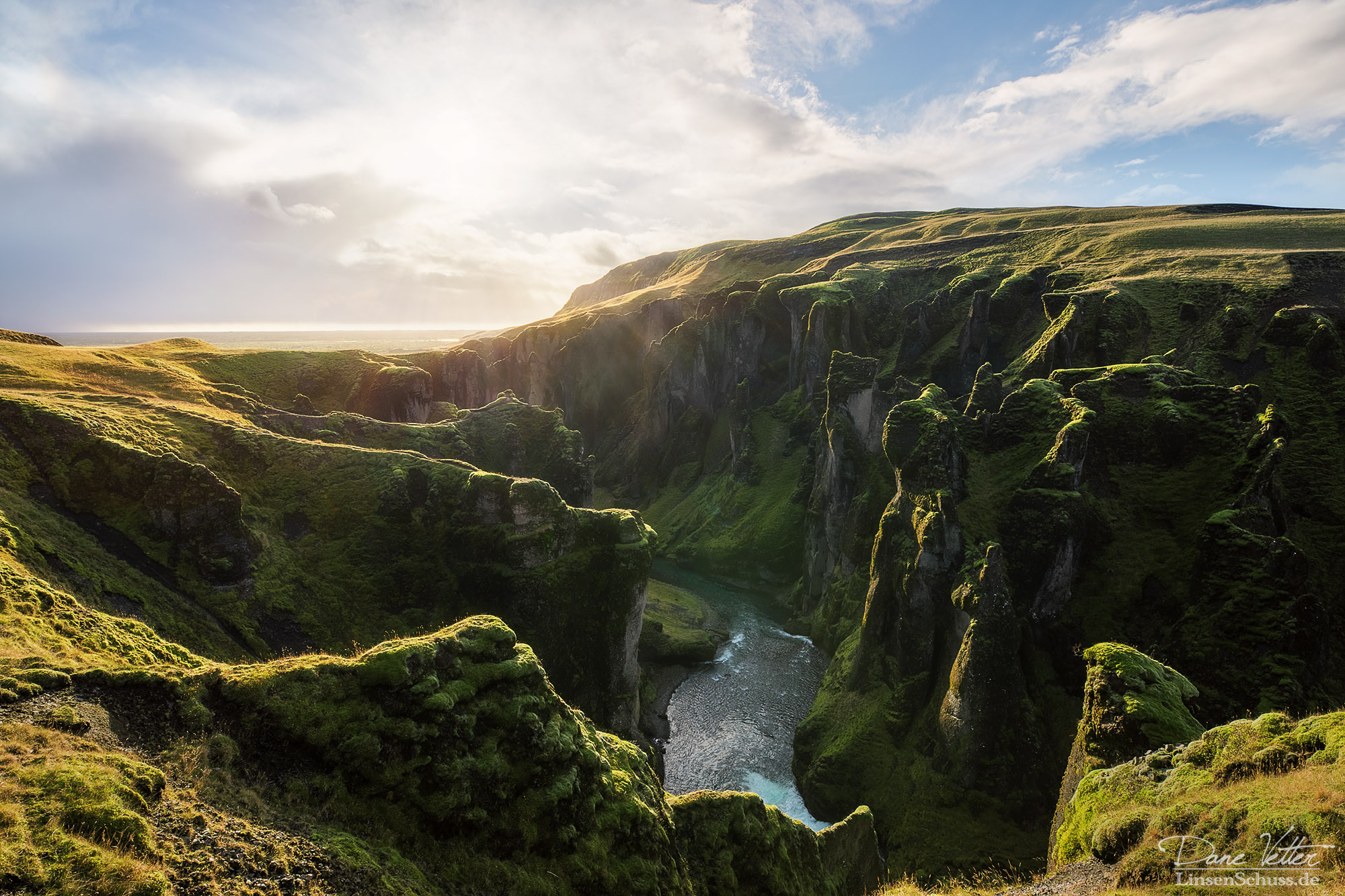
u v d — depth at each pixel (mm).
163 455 66625
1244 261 121250
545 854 26906
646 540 73750
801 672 92438
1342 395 84500
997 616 59250
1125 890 21062
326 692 26391
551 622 68500
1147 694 37281
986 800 56656
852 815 46156
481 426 119188
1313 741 22500
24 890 15773
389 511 75812
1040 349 108375
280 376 127188
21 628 33312
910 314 151375
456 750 27156
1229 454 66688
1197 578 59531
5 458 60625
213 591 62312
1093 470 70875
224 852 19641
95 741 22047
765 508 138750
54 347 107812
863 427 103500
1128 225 174875
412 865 23141
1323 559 65938
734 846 34062
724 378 179625
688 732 79125
